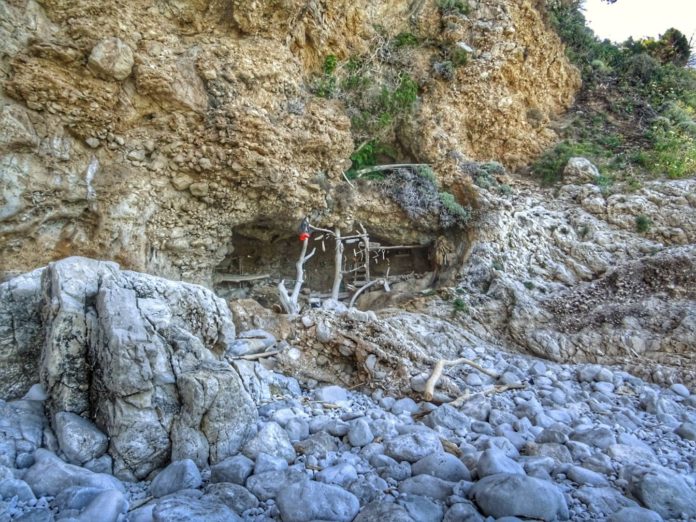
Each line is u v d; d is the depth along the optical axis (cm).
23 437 331
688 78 1521
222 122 877
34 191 733
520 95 1325
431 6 1281
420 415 490
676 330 724
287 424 414
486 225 1055
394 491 311
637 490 304
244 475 321
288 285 1197
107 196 798
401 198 1123
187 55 887
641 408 562
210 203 921
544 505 270
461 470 329
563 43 1491
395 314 895
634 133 1316
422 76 1239
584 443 405
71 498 276
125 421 335
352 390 582
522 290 925
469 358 722
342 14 1151
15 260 733
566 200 1140
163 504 261
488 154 1302
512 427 450
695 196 1005
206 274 988
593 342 767
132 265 809
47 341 374
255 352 626
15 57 720
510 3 1302
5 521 257
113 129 812
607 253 984
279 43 1008
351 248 1226
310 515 275
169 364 373
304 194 1005
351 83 1152
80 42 768
